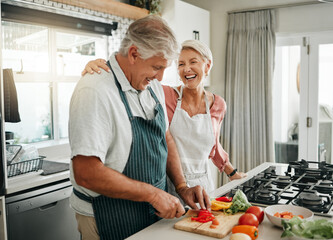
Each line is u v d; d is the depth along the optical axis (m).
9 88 2.44
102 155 1.12
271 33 3.74
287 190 1.61
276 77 3.92
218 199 1.44
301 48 3.76
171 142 1.54
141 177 1.27
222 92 4.16
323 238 1.00
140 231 1.20
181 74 1.78
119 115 1.19
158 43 1.10
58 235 2.32
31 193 2.12
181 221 1.24
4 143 1.96
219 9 4.09
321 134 3.76
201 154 1.80
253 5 3.87
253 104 3.86
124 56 1.20
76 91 1.17
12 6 2.54
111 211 1.25
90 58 3.40
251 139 3.90
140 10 3.41
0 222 1.98
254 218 1.17
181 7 3.57
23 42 2.81
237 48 3.92
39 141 3.03
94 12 3.12
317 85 3.72
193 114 1.85
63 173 2.33
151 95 1.38
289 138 3.92
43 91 3.02
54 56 3.05
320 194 1.55
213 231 1.13
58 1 2.79
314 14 3.57
